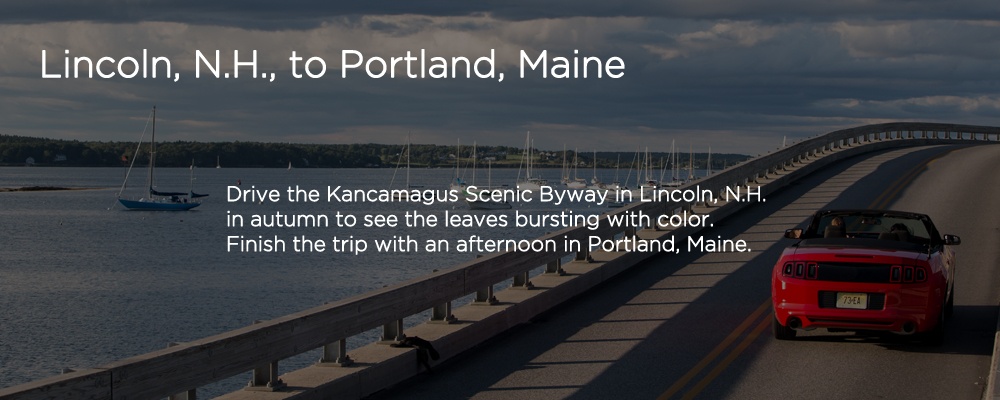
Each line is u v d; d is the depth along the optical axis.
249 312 40.94
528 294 14.57
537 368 11.12
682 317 13.96
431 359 11.22
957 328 12.88
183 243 79.94
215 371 7.95
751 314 14.02
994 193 28.11
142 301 44.47
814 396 9.60
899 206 26.05
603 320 13.95
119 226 101.69
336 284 49.25
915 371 10.63
